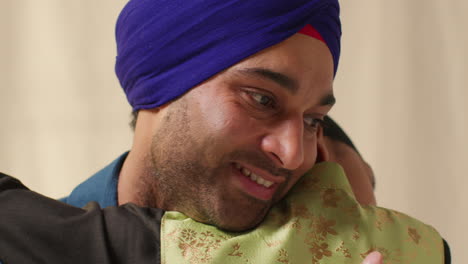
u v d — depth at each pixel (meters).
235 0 0.75
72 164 1.80
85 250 0.69
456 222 1.84
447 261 0.86
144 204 0.87
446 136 1.83
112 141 1.81
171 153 0.80
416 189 1.85
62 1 1.78
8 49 1.78
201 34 0.77
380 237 0.79
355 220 0.79
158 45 0.80
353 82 1.85
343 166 1.01
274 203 0.82
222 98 0.75
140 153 0.87
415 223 0.85
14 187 0.81
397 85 1.84
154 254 0.71
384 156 1.86
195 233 0.75
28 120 1.80
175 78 0.79
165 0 0.80
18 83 1.79
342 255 0.75
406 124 1.84
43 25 1.78
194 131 0.77
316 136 0.87
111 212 0.75
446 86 1.82
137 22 0.84
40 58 1.79
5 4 1.77
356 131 1.85
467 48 1.80
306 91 0.75
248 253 0.72
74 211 0.75
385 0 1.82
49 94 1.79
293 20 0.74
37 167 1.81
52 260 0.68
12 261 0.69
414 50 1.83
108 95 1.80
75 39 1.79
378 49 1.83
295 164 0.74
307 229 0.77
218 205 0.77
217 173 0.77
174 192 0.81
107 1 1.78
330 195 0.81
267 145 0.75
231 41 0.75
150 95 0.83
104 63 1.80
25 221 0.71
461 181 1.83
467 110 1.81
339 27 0.82
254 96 0.76
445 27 1.81
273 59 0.73
